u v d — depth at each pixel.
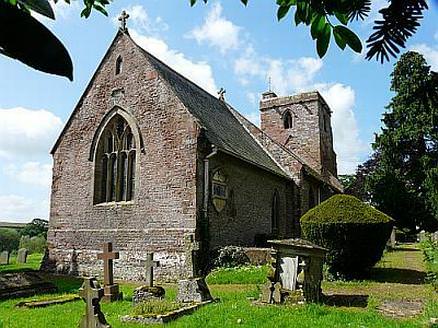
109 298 11.61
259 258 16.55
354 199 14.06
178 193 17.25
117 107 19.59
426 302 9.98
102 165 20.05
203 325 8.09
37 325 8.66
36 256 32.97
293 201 24.84
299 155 32.44
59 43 0.94
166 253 16.98
